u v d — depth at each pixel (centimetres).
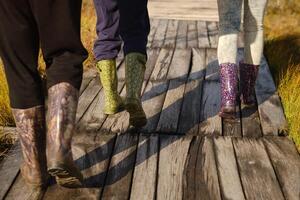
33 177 220
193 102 344
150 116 318
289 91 370
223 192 227
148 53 491
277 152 268
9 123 329
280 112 328
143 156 262
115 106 317
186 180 238
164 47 520
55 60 203
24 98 206
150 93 362
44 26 195
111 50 299
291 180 238
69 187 213
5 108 335
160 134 291
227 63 308
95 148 271
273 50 586
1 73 373
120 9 278
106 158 259
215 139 285
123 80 396
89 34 525
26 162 219
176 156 262
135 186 232
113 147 273
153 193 226
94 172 244
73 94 201
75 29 198
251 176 241
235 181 237
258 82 393
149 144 277
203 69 432
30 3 194
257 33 316
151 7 812
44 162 220
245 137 289
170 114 322
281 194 225
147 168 249
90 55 445
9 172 246
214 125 305
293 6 948
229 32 303
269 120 313
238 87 345
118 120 310
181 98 353
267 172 246
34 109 208
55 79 200
